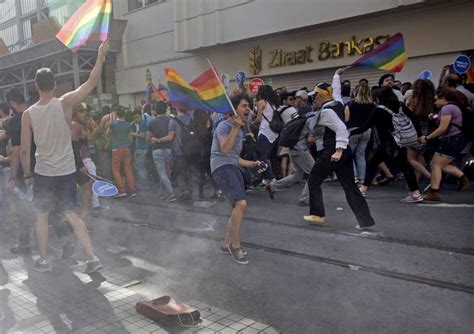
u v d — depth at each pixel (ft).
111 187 12.25
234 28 45.06
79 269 13.24
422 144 19.83
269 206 20.40
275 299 10.81
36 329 9.52
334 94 15.93
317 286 11.44
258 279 12.07
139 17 56.44
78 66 46.73
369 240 14.80
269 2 41.73
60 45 41.09
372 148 21.07
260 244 14.97
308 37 41.11
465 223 16.20
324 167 15.94
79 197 16.61
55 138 12.37
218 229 16.99
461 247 13.75
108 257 14.29
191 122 22.02
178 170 22.53
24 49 41.63
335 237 15.30
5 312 10.37
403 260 12.89
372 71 37.42
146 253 14.57
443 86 19.95
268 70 44.68
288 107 22.53
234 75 47.70
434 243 14.19
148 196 24.40
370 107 20.27
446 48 32.53
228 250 13.98
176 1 49.75
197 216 19.22
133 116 26.86
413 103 21.50
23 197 14.69
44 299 11.10
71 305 10.73
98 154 25.03
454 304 10.17
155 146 22.71
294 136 18.94
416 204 19.39
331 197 21.89
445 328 9.18
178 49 50.34
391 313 9.87
